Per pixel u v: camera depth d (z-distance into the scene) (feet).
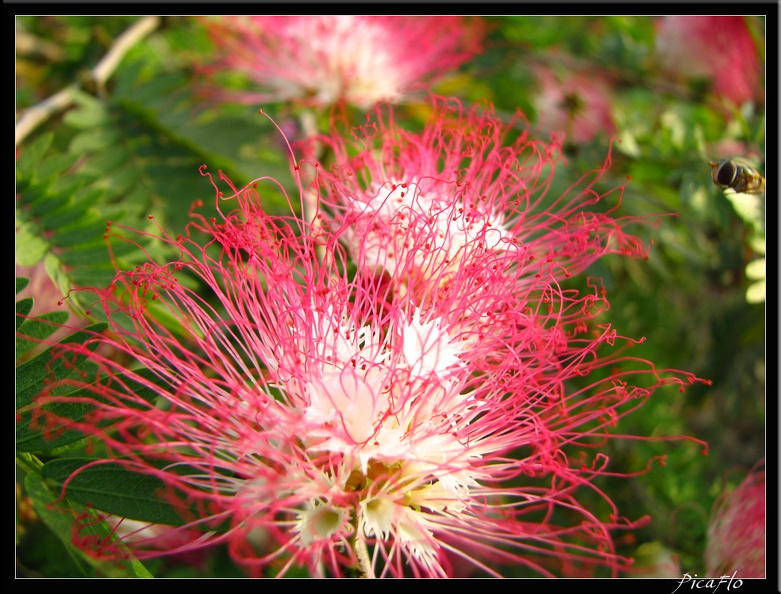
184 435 0.25
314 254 0.28
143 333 0.27
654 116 0.50
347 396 0.25
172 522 0.23
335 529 0.23
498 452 0.28
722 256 0.48
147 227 0.33
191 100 0.43
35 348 0.27
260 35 0.46
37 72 0.48
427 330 0.26
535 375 0.28
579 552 0.38
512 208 0.33
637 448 0.41
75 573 0.30
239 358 0.26
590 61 0.54
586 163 0.42
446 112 0.40
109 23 0.50
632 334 0.44
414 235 0.29
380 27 0.46
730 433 0.49
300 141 0.38
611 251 0.35
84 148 0.38
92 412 0.24
